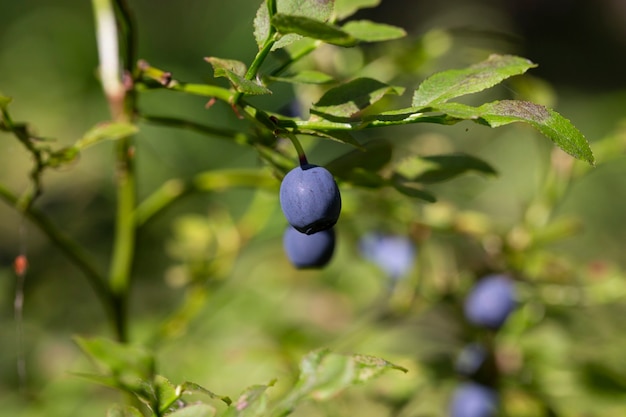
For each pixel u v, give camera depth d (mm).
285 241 242
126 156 268
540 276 292
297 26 189
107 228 525
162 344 309
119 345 225
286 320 338
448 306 306
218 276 311
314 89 285
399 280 304
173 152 551
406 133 573
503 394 286
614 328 321
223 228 318
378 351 307
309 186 205
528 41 1033
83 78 621
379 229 306
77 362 327
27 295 399
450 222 293
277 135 207
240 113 211
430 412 324
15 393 333
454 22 979
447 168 236
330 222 207
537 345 291
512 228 311
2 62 621
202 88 220
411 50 299
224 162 559
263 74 220
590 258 585
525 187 568
